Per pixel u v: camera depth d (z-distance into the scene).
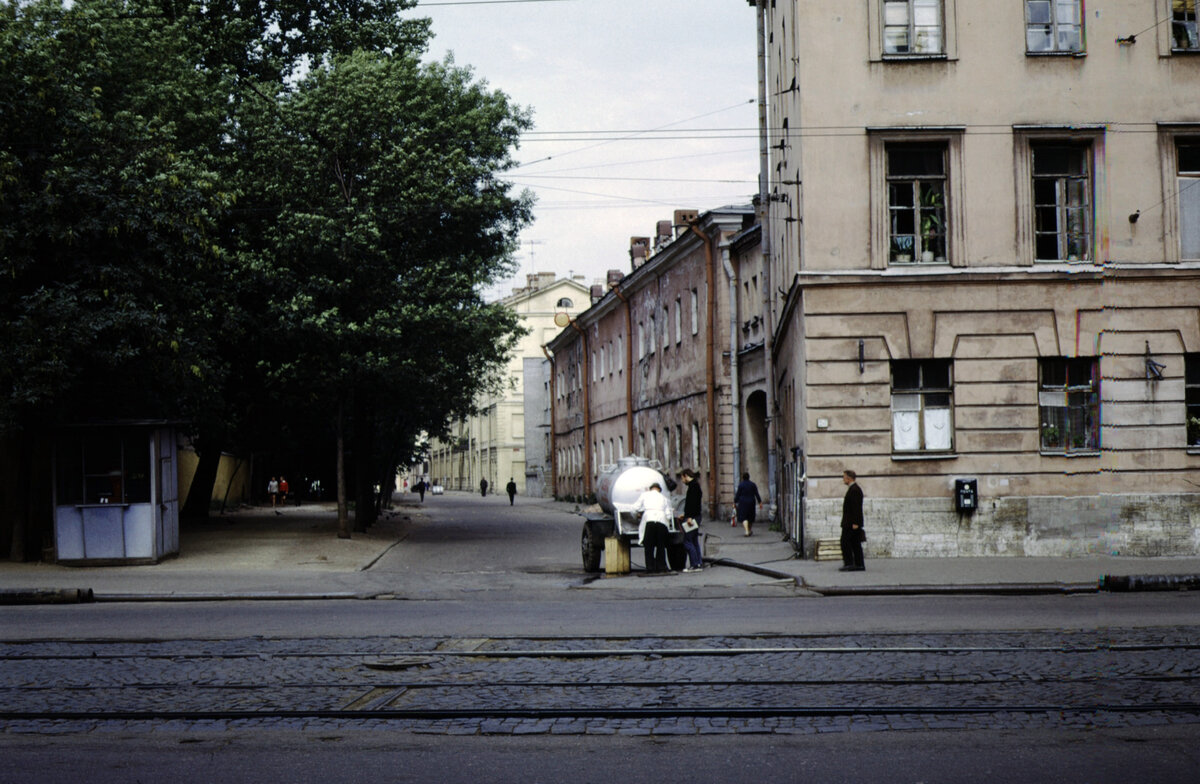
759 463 38.00
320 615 15.40
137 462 24.02
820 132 22.98
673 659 10.93
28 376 22.28
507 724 8.12
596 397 62.19
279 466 69.69
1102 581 17.94
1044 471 22.77
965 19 23.09
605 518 23.92
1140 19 23.19
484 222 33.53
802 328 23.41
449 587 20.14
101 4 28.25
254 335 30.33
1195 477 22.88
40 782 6.74
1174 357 22.98
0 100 23.03
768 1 32.81
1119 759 6.94
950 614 14.27
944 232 23.20
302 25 37.12
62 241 23.41
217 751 7.48
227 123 30.58
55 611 16.58
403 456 55.25
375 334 29.30
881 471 22.72
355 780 6.72
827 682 9.54
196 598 18.72
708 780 6.62
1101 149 23.05
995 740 7.46
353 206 29.84
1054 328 22.86
